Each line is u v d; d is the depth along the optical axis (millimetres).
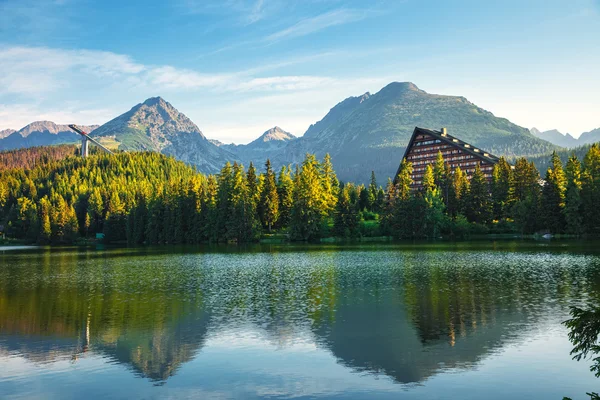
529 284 52062
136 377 26844
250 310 42406
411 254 88875
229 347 31766
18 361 29844
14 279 66062
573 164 129625
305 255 92812
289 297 48188
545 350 29844
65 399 24125
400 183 147750
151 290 54219
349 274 63594
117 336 34969
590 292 46906
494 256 80875
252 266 75750
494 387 24547
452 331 34438
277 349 31125
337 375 26516
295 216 138875
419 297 46656
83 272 73438
